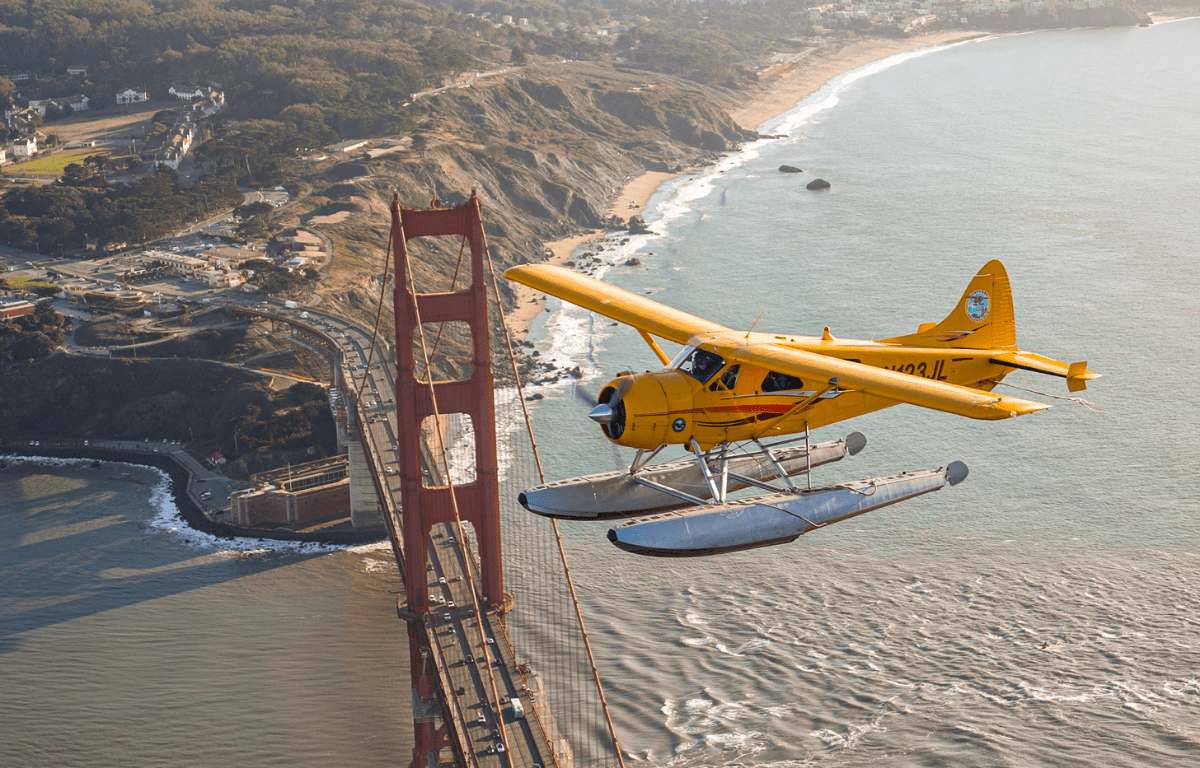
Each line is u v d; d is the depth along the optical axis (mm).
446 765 76812
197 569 109438
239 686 87812
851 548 104312
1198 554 99750
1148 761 74125
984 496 111812
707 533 27375
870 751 76750
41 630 97125
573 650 90062
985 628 90688
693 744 78500
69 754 79688
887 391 27359
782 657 88062
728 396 29016
